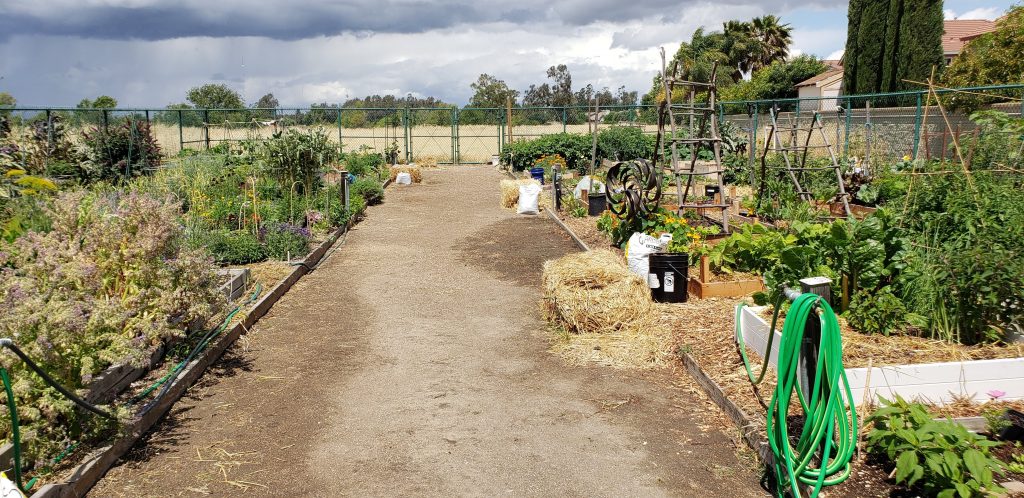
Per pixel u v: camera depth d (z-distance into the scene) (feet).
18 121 56.85
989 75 67.77
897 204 24.21
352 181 59.21
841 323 18.52
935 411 14.58
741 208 43.01
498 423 15.65
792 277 19.02
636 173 33.58
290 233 32.73
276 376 18.69
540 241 39.19
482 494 12.66
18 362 13.21
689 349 19.15
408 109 98.22
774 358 17.47
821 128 37.42
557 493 12.67
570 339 21.06
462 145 124.06
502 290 28.19
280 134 44.16
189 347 19.29
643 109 100.53
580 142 83.25
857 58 107.55
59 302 14.42
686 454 14.05
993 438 13.33
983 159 29.25
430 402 16.89
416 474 13.41
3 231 22.75
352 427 15.52
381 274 31.22
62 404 12.82
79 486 12.47
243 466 13.75
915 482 11.93
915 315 17.43
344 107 95.30
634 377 18.20
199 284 19.20
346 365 19.54
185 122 83.41
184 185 38.68
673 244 27.99
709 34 154.20
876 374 14.89
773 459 13.02
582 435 14.98
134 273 17.71
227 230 32.81
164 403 16.15
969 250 17.40
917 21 96.99
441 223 46.62
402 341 21.68
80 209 19.06
